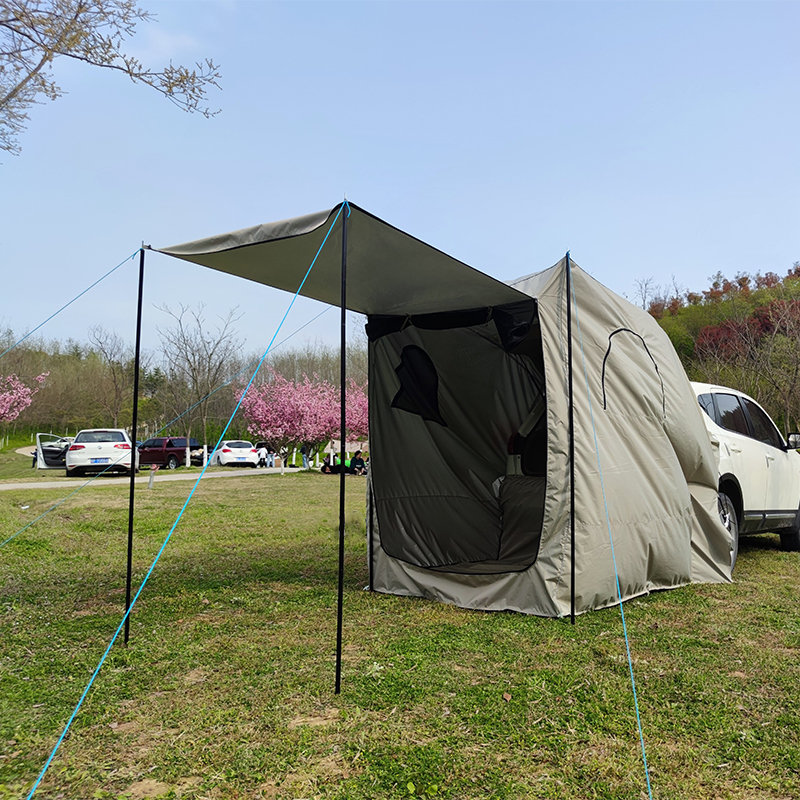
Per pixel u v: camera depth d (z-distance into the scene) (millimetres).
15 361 29078
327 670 3551
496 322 5375
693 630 4328
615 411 5234
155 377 36969
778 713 3039
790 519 7629
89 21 6234
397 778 2426
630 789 2373
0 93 6383
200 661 3693
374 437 5758
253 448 29250
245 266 4398
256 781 2404
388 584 5504
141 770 2475
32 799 2268
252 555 7039
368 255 4191
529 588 4773
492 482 6602
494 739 2754
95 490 13773
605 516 4902
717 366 19766
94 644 3969
